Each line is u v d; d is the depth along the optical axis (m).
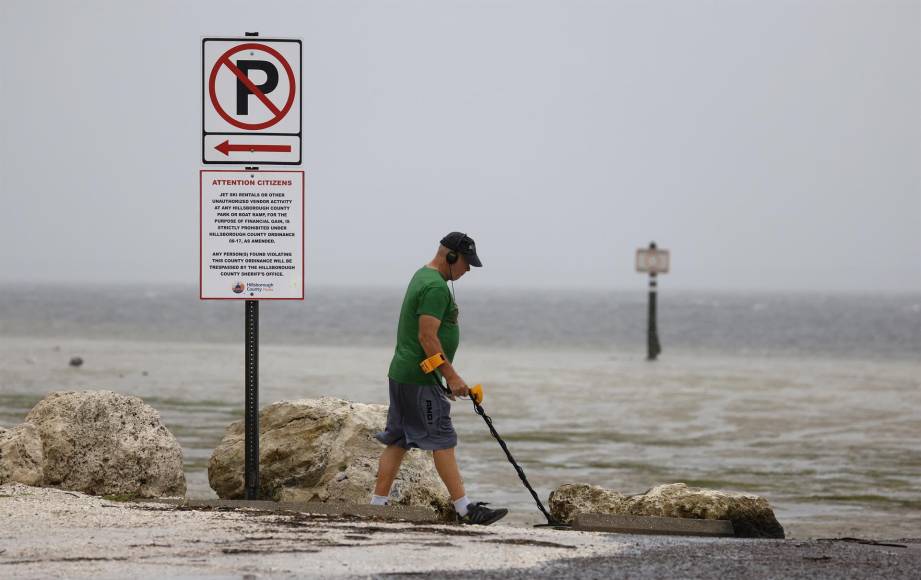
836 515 27.59
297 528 15.48
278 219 20.00
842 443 41.75
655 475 33.84
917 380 73.75
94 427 21.36
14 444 19.61
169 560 13.05
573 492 21.31
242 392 58.06
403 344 17.67
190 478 31.27
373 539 14.70
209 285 19.98
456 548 14.14
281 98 19.89
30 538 14.45
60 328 156.25
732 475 34.09
